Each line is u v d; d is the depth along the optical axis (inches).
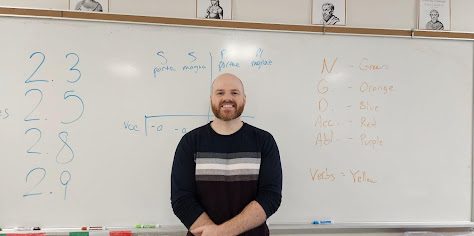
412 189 64.8
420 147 65.1
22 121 57.4
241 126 54.0
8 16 57.2
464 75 66.3
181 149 52.6
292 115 62.7
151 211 59.9
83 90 58.8
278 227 61.9
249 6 62.6
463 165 65.9
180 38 60.7
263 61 62.3
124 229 59.2
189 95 60.9
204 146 52.2
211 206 50.6
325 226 62.6
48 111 58.1
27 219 57.4
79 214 58.5
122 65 59.7
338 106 63.6
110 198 59.2
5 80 57.2
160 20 60.0
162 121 60.4
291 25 62.5
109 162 59.2
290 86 62.8
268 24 62.1
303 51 63.1
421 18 65.9
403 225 64.1
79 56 58.8
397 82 64.9
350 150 63.7
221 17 61.7
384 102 64.6
